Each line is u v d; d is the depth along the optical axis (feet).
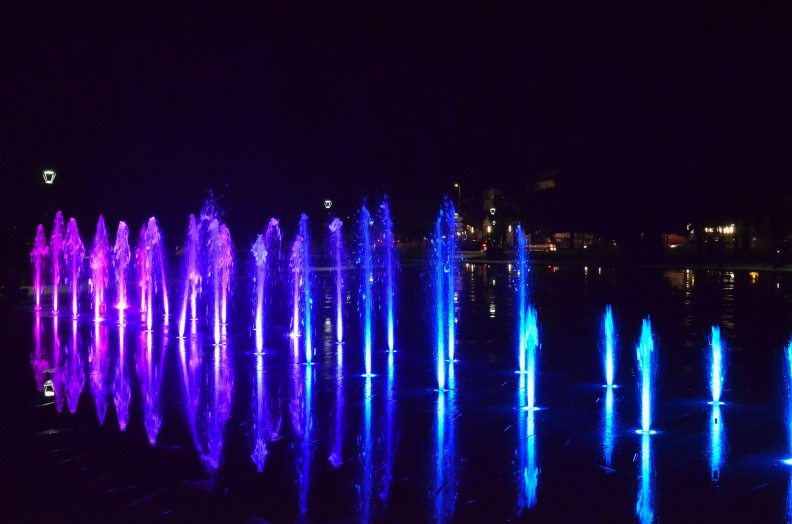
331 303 75.66
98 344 45.60
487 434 24.11
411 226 221.25
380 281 109.91
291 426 25.16
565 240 295.69
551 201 173.68
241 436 23.88
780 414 26.86
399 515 17.19
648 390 30.07
